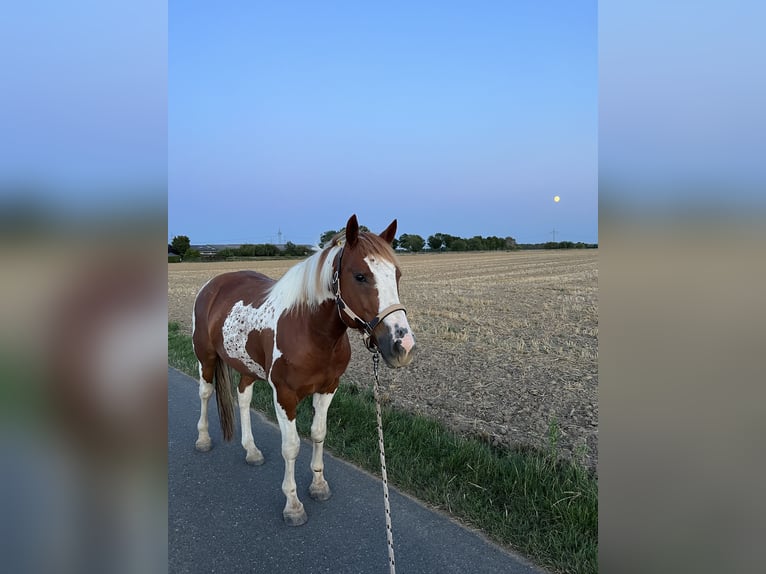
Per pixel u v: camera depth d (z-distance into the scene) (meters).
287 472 3.18
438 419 4.78
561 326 10.33
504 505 3.16
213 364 4.31
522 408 5.13
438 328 10.25
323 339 3.07
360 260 2.70
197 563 2.71
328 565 2.69
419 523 3.05
